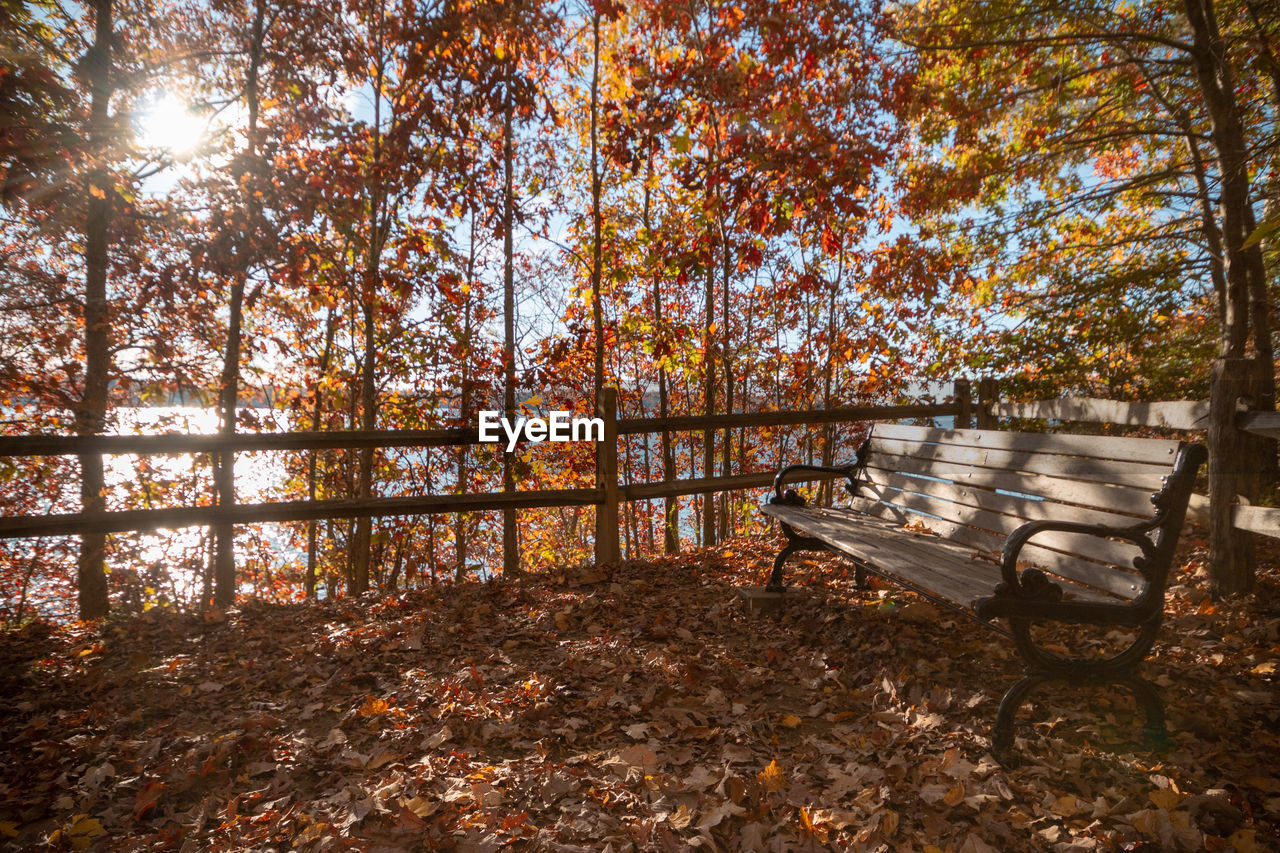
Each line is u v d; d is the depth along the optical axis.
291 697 3.03
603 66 9.11
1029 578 2.10
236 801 2.14
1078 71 6.61
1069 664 2.19
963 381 5.93
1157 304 6.91
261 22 7.63
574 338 11.89
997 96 6.93
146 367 9.68
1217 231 6.65
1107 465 2.53
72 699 3.04
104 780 2.31
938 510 3.59
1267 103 6.05
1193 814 1.85
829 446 15.08
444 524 12.63
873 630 3.43
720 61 6.95
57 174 6.24
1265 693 2.47
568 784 2.15
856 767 2.17
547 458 12.89
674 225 10.52
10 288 8.45
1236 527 3.42
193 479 11.14
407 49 7.21
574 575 4.89
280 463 12.09
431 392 11.33
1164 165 8.55
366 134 7.67
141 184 7.55
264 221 7.34
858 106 7.53
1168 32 6.51
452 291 10.37
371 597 4.63
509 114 7.68
